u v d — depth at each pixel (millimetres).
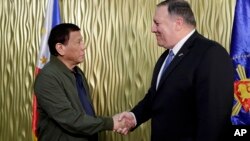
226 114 1199
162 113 1367
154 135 1415
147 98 1796
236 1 1985
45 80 1646
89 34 2430
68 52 1757
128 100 2320
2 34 2842
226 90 1215
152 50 2250
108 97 2381
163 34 1423
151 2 2256
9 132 2855
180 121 1316
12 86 2812
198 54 1298
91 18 2428
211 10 2086
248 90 1928
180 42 1405
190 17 1404
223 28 2053
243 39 1943
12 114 2830
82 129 1640
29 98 2727
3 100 2869
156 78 1522
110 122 1722
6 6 2820
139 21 2287
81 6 2457
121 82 2344
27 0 2715
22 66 2750
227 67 1250
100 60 2400
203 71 1243
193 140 1289
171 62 1371
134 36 2299
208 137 1188
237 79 1952
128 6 2322
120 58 2344
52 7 2467
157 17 1434
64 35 1745
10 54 2807
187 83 1289
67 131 1669
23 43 2738
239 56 1944
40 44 2627
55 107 1617
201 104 1228
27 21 2713
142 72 2275
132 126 1783
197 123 1246
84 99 1807
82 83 1864
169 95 1338
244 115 1942
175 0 1419
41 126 1716
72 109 1635
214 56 1252
